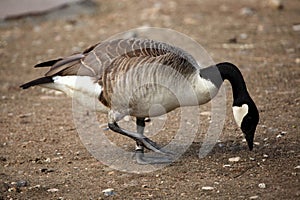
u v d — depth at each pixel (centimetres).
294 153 1256
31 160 1295
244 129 1234
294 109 1545
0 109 1656
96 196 1102
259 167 1194
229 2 2881
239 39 2264
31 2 2777
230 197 1062
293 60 1989
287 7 2775
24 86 1272
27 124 1527
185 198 1073
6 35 2441
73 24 2564
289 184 1098
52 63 1312
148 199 1078
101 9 2791
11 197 1109
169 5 2808
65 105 1677
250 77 1823
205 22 2514
